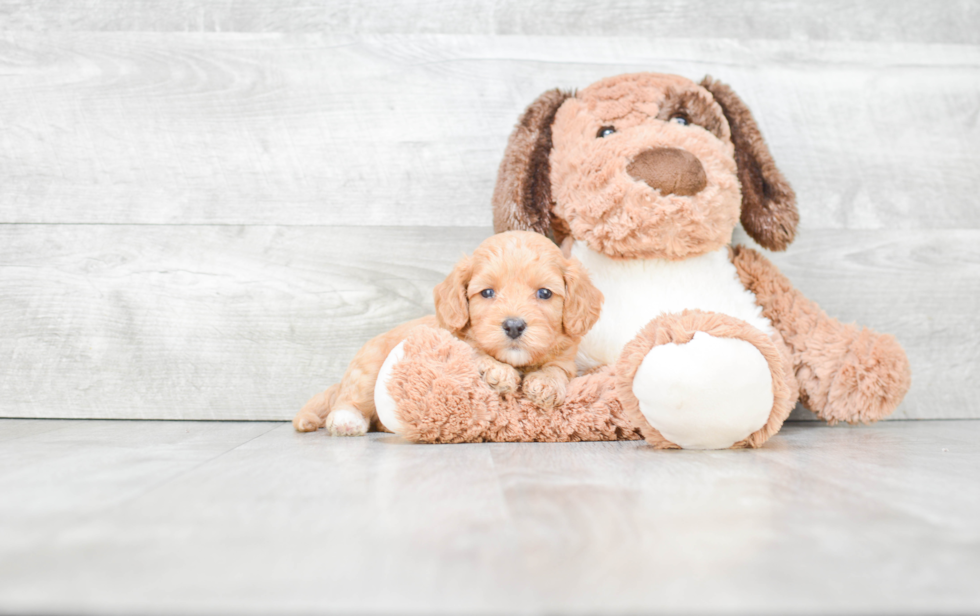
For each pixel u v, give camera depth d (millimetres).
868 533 606
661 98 1480
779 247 1507
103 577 488
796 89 1760
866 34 1774
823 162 1758
